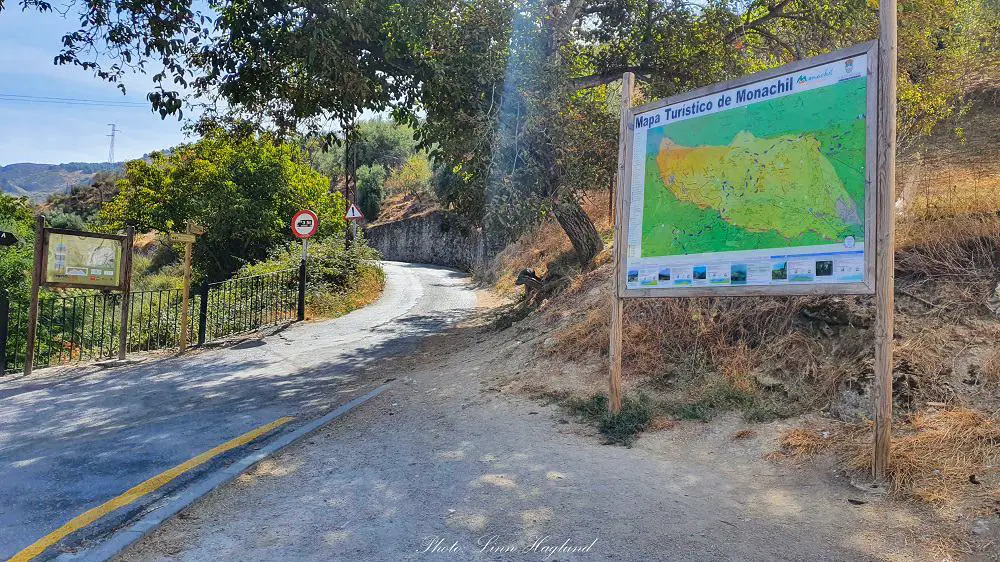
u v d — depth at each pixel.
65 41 9.12
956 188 6.20
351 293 18.44
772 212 4.37
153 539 3.46
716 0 11.62
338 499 3.92
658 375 5.89
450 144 10.05
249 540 3.38
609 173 11.59
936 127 14.23
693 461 4.36
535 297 11.90
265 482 4.33
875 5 10.75
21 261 14.74
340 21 9.13
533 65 10.30
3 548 3.43
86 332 12.84
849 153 3.97
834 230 4.02
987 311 4.84
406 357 9.70
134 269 34.69
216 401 7.21
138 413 6.72
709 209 4.77
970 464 3.62
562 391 6.13
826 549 3.03
